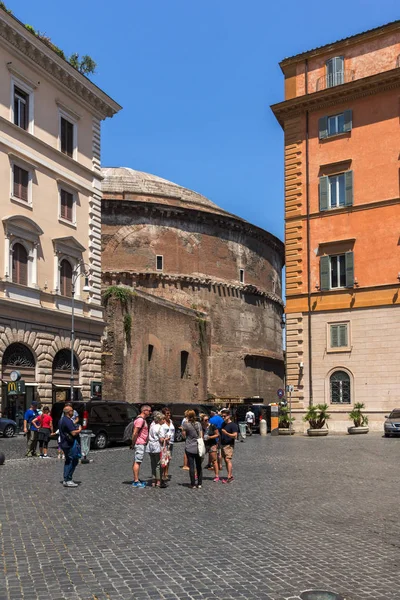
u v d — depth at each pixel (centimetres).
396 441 3250
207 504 1401
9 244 3494
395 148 3988
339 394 3994
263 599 752
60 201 3966
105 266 7219
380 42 4122
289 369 4144
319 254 4147
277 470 2058
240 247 8300
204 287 7706
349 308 4000
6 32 3522
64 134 4078
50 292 3812
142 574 848
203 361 6900
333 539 1055
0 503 1386
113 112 4516
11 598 755
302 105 4284
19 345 3575
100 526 1151
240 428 3491
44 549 980
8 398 3472
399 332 3841
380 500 1451
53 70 3912
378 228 3975
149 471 2036
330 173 4178
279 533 1098
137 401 5506
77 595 766
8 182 3534
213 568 876
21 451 2692
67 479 1652
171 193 8431
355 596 765
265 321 8650
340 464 2223
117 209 7319
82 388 4031
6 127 3534
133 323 5488
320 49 4291
